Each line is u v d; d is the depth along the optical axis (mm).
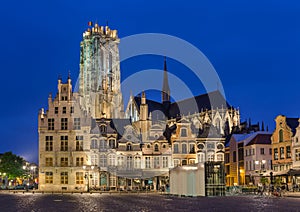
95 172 132125
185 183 86375
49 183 130875
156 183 137375
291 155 114000
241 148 137375
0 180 193500
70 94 134625
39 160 131750
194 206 52344
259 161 119312
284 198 71938
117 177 135250
